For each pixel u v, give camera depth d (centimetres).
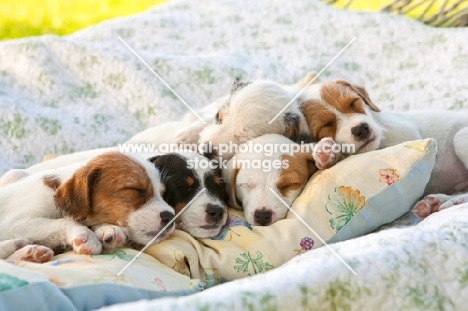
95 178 77
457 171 92
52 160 90
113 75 115
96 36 127
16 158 105
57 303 61
